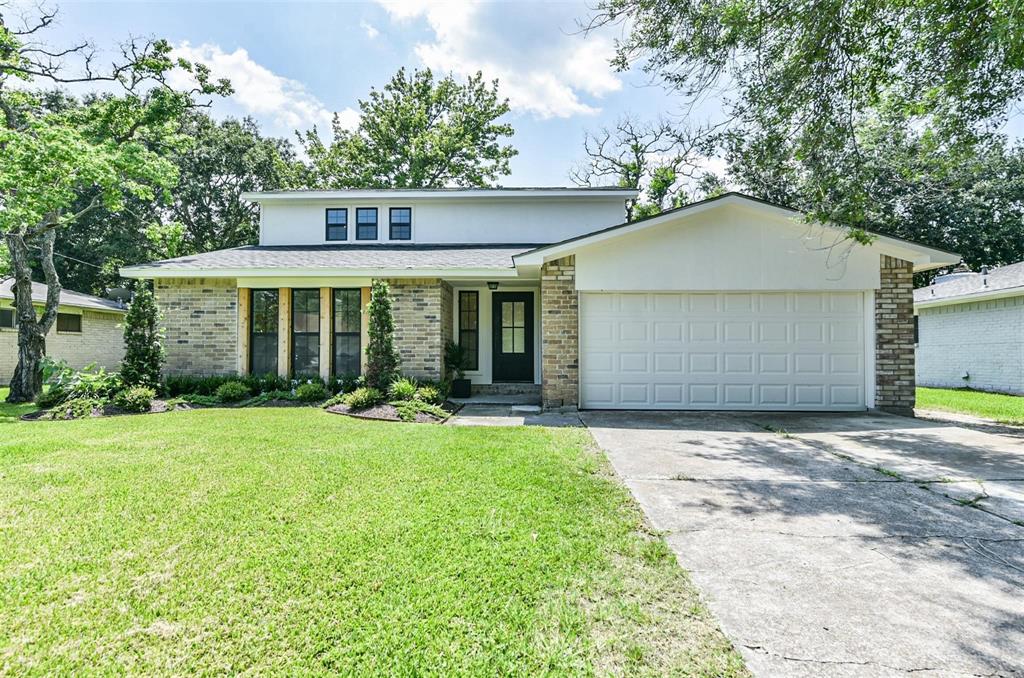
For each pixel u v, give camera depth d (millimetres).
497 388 12070
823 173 7039
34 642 2041
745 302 8797
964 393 13047
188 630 2125
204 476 4344
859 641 2025
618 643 2029
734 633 2090
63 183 10312
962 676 1812
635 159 25172
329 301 10594
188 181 26391
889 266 8484
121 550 2869
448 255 11719
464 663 1920
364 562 2715
